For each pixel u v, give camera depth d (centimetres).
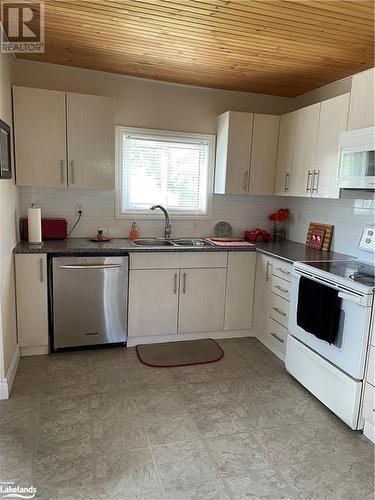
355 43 261
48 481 181
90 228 364
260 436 221
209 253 340
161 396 259
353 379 224
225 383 280
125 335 331
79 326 315
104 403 248
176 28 248
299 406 254
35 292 298
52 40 275
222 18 230
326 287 246
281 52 284
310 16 223
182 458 200
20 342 301
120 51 294
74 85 341
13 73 318
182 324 345
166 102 371
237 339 363
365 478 192
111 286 316
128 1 211
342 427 233
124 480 183
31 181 311
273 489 182
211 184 398
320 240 354
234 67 322
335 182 293
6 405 241
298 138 341
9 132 280
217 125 389
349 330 226
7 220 265
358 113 264
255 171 376
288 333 296
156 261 326
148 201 383
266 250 341
